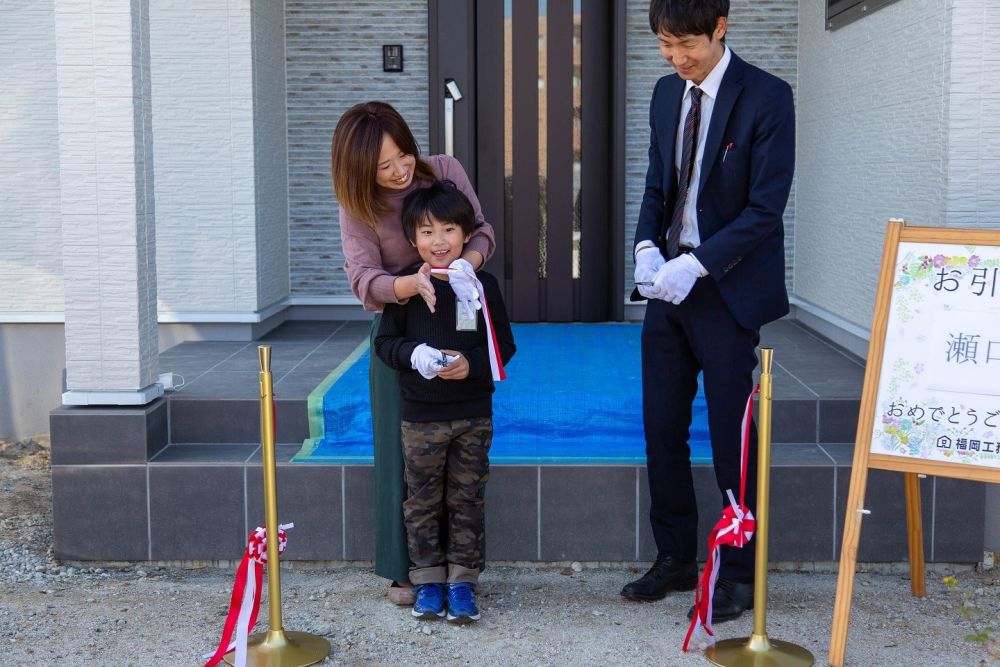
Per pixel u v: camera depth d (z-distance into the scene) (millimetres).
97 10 3781
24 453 5375
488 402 3316
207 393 4164
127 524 3854
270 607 3121
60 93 3803
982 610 3447
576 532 3791
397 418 3393
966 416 3000
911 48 4121
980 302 2994
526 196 5852
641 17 5680
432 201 3145
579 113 5805
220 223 5355
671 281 3141
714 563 3064
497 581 3740
